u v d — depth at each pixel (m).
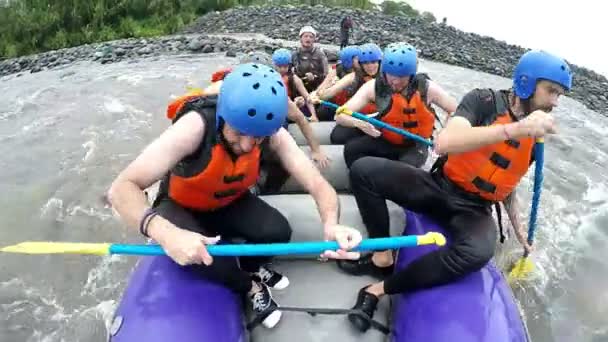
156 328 2.40
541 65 2.49
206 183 2.49
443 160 2.86
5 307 3.64
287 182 4.00
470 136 2.49
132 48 13.81
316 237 3.10
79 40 20.45
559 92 2.53
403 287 2.69
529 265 3.83
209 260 2.18
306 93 6.11
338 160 4.35
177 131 2.32
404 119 4.05
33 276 3.96
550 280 3.87
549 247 4.30
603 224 4.81
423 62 13.85
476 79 12.32
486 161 2.70
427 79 4.04
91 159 6.09
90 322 3.50
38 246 2.34
